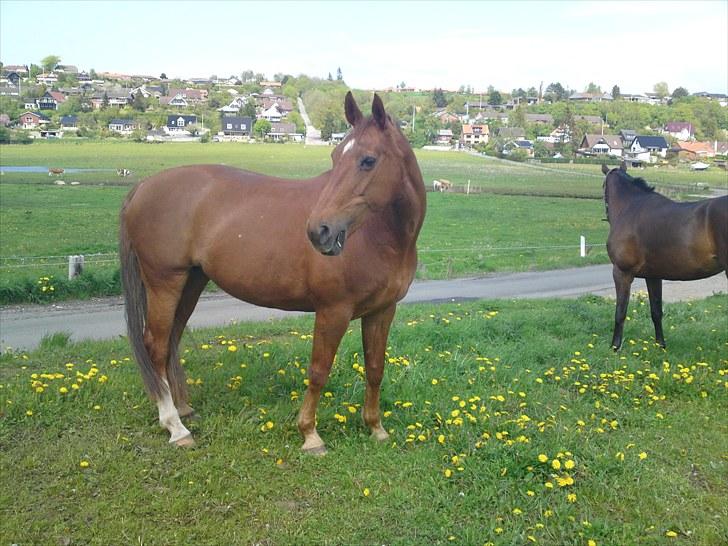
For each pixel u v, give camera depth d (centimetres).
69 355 723
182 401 535
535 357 741
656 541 379
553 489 425
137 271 520
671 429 540
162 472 447
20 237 2375
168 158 7431
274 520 393
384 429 522
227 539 374
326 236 400
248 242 475
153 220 498
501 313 1078
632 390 627
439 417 530
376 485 434
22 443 479
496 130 12275
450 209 4012
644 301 1215
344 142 424
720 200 711
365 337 496
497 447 466
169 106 15025
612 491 425
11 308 1180
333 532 383
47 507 399
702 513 410
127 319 518
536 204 4425
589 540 369
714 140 11644
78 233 2553
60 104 13688
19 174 5353
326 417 538
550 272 1925
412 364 678
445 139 12119
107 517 391
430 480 437
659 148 9838
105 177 5309
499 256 2184
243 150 8869
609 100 17088
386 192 426
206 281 546
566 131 11250
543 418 547
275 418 529
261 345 753
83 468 444
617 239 803
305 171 6184
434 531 382
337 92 13950
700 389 632
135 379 611
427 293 1505
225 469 452
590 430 519
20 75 18888
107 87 17812
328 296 456
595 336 856
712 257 724
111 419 523
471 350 762
